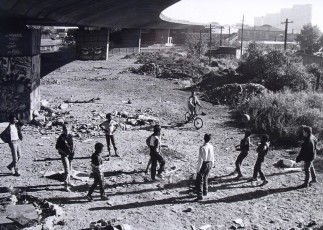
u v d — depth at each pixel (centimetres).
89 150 1459
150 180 1161
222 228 866
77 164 1295
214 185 1145
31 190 1048
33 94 1930
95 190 1074
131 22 5522
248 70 3262
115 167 1279
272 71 3069
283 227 874
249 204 1012
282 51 3162
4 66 1819
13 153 1142
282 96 2280
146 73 4362
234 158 1439
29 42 1831
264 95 2341
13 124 1140
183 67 4475
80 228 836
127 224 856
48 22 2452
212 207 988
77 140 1599
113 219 883
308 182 1147
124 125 1886
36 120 1866
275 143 1673
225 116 2278
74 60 5669
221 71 3597
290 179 1212
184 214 939
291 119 1850
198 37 8938
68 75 4191
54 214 886
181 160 1382
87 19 3147
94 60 5869
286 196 1070
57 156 1373
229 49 6944
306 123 1830
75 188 1077
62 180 1136
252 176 1227
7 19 1758
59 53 6638
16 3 1279
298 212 961
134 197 1036
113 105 2467
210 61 5406
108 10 2892
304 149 1124
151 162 1189
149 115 2205
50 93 2928
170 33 12875
